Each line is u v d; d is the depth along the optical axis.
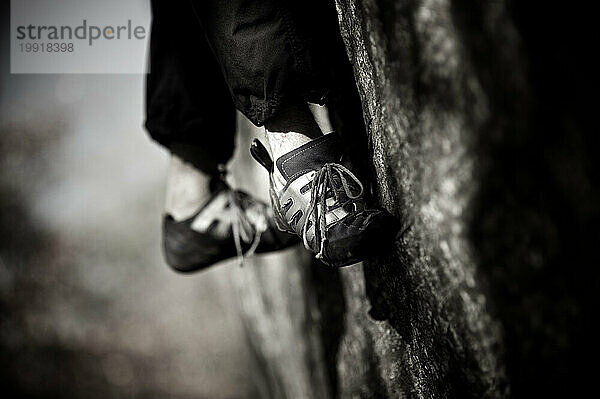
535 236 1.69
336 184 1.88
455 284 1.81
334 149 1.92
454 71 1.74
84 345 6.29
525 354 1.74
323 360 2.62
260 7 1.87
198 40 2.15
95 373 6.12
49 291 6.62
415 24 1.78
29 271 6.71
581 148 1.63
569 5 1.62
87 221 7.02
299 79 1.88
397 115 1.86
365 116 1.97
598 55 1.61
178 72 2.16
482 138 1.72
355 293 2.28
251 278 3.18
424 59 1.78
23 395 5.96
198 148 2.23
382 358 2.19
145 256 6.84
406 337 2.05
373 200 1.99
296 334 2.83
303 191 1.90
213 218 2.26
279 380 3.18
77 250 6.87
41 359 6.17
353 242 1.83
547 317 1.70
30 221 6.93
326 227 1.86
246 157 2.99
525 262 1.71
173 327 6.35
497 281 1.75
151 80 2.19
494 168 1.72
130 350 6.26
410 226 1.87
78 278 6.71
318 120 2.04
